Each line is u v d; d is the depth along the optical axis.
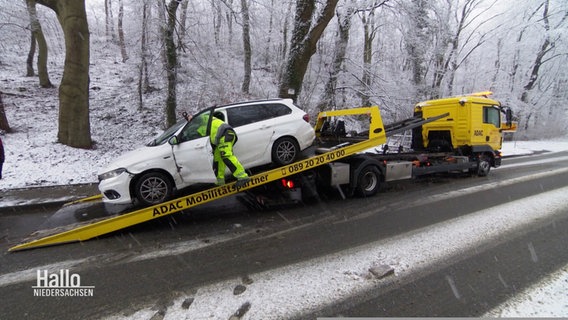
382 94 14.69
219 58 14.57
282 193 6.04
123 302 2.97
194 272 3.54
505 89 25.30
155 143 5.43
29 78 20.56
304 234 4.68
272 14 16.39
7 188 7.60
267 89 17.38
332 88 14.31
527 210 5.77
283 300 2.95
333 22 16.14
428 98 19.02
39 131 12.97
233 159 4.90
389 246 4.16
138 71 16.36
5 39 18.23
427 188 7.78
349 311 2.77
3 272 3.64
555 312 2.73
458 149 8.68
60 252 4.17
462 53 24.36
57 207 6.49
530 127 27.53
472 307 2.81
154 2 11.41
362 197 6.88
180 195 5.54
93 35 30.69
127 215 4.67
